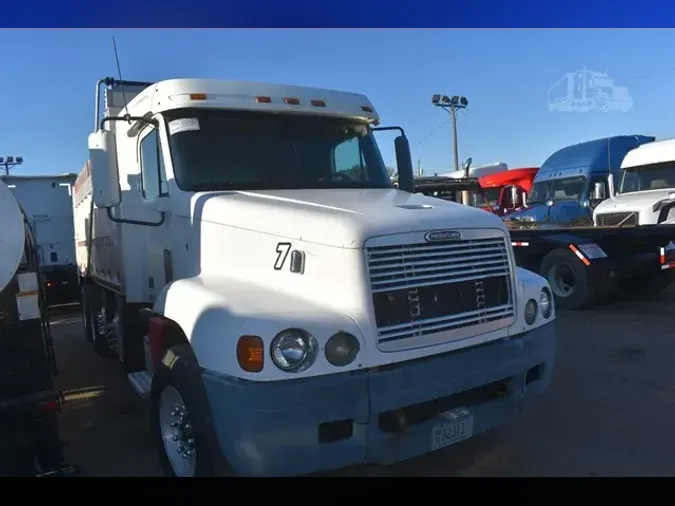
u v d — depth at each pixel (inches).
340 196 173.5
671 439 185.9
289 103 201.6
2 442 140.0
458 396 149.0
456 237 145.6
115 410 227.6
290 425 121.6
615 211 512.4
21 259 145.3
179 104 185.3
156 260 201.9
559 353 285.1
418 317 137.5
